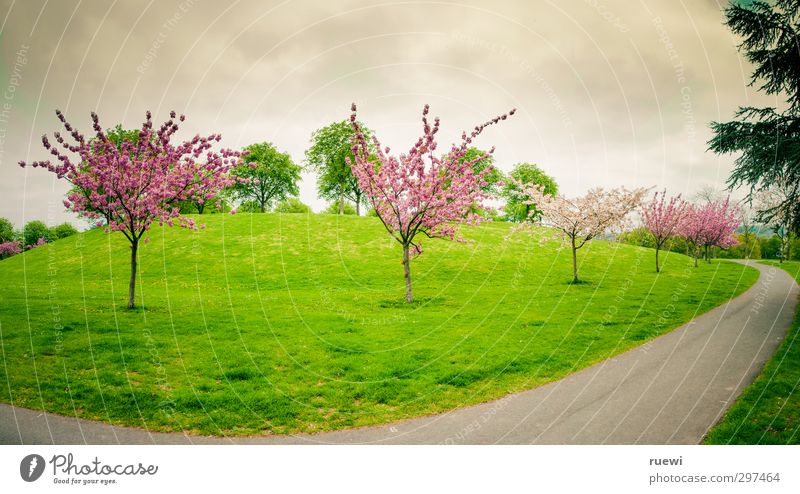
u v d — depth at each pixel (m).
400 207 23.38
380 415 9.45
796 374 10.44
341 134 52.47
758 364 11.29
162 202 18.69
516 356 13.12
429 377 11.59
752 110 17.47
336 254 37.94
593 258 39.78
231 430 8.68
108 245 40.31
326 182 57.84
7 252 72.75
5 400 9.35
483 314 19.62
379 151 23.20
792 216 17.20
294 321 17.94
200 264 35.06
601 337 14.92
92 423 8.65
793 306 18.50
